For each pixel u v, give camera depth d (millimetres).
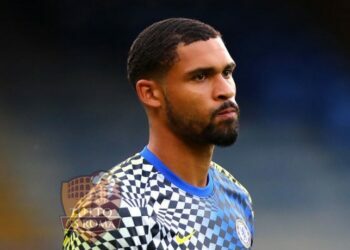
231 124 9133
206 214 9523
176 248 9039
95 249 8711
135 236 8734
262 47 44438
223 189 10406
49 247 30625
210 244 9414
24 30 42562
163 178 9430
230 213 10047
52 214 32500
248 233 10211
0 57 41875
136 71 9438
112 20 43375
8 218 32094
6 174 35062
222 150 38594
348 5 43938
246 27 44500
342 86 43469
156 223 8906
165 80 9172
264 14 44625
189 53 9023
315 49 43906
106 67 42562
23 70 41812
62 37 42875
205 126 9094
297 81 43688
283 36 44500
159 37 9195
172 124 9289
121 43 43281
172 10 43781
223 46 9242
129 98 41312
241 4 44438
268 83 43875
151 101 9375
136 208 8867
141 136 39281
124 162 9633
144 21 43781
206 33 9164
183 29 9133
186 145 9438
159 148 9523
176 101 9117
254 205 35094
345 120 42344
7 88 41125
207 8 44562
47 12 43000
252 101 43312
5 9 42656
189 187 9547
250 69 43969
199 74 9047
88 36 43094
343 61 43844
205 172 9750
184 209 9359
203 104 9031
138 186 9266
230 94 9094
